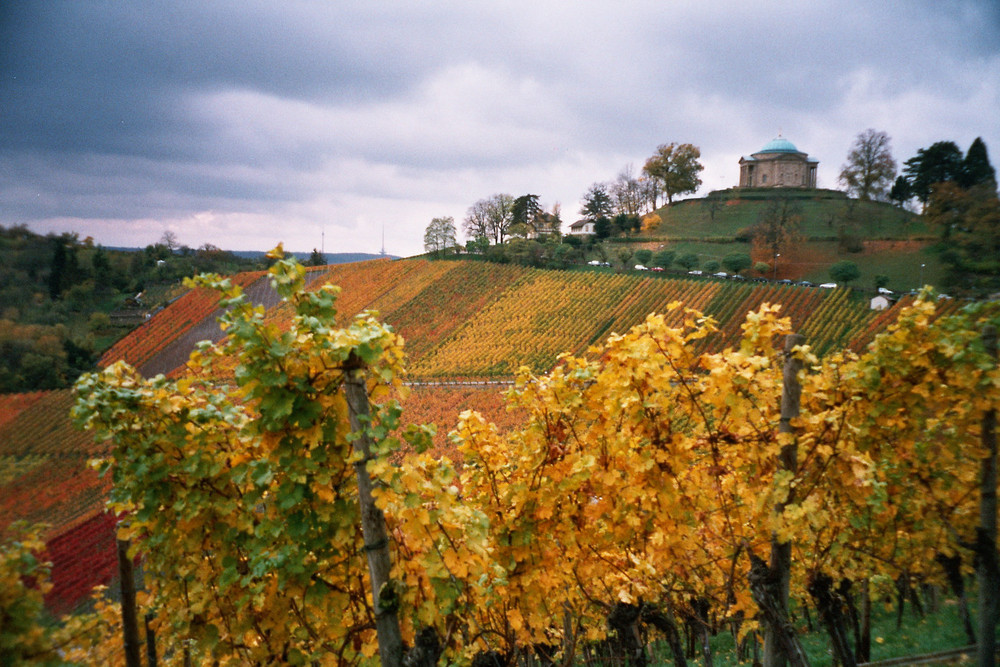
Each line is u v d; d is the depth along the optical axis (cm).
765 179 13275
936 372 562
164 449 500
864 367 579
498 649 662
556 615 744
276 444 446
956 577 680
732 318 6369
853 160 8006
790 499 525
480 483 668
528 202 13975
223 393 511
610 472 593
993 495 547
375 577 419
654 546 600
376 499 411
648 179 14438
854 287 6072
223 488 512
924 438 664
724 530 626
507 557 609
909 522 687
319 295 418
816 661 747
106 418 473
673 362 569
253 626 519
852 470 521
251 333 393
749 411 543
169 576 536
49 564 425
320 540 466
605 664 859
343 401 436
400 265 10188
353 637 517
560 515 622
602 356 595
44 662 395
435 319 8350
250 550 503
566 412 610
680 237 10912
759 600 525
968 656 605
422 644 445
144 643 580
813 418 513
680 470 572
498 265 9381
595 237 11494
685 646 1107
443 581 461
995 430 550
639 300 7400
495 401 5450
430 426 470
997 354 544
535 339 7200
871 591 721
